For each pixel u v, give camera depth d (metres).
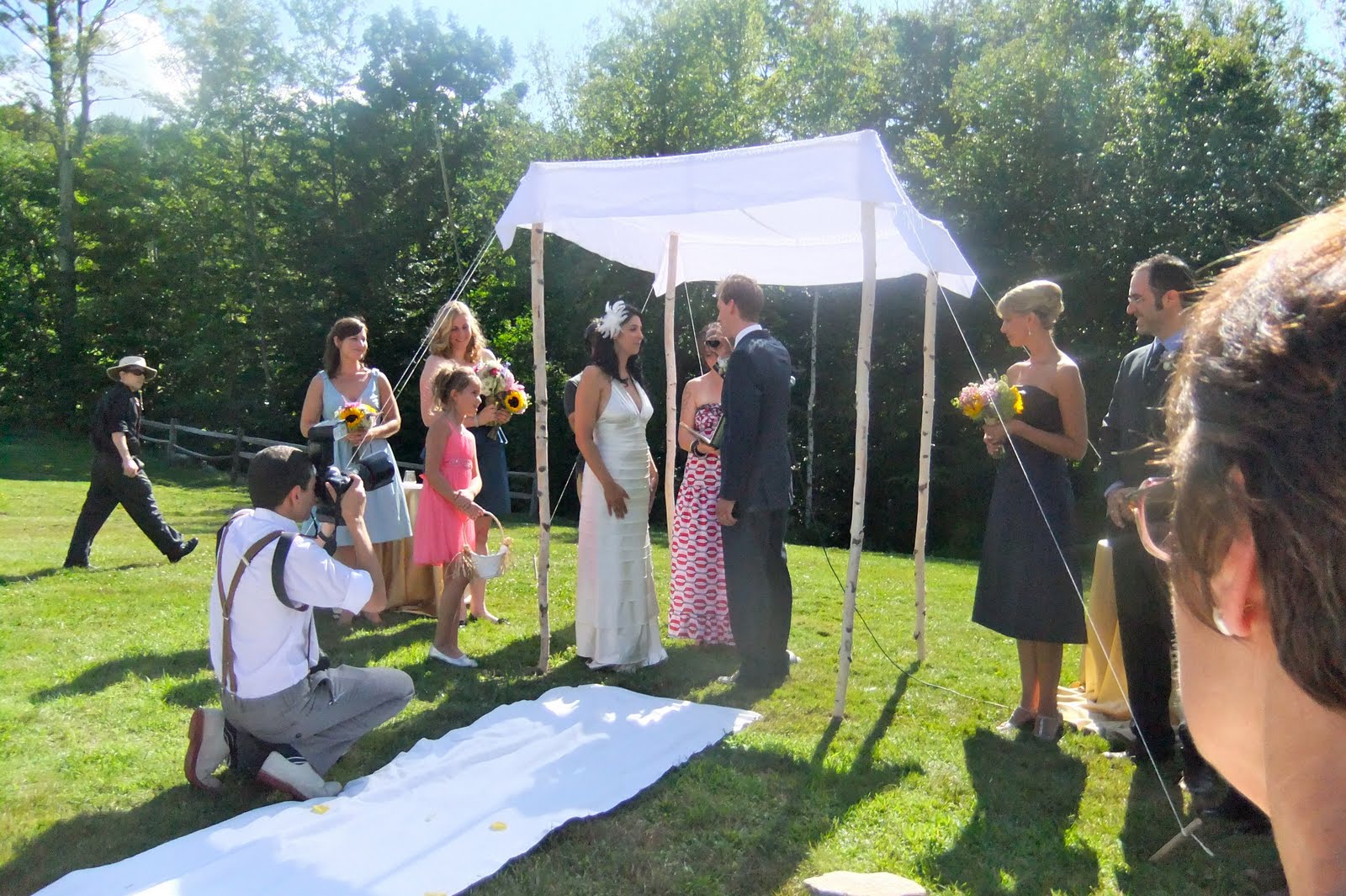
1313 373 0.43
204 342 23.59
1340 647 0.44
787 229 5.48
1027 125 16.20
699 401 5.44
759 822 3.23
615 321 4.82
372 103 25.20
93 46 22.88
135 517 7.34
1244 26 20.73
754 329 4.62
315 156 24.59
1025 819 3.37
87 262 25.45
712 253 6.16
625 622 4.96
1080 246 15.41
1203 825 3.31
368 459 5.40
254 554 3.24
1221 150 15.13
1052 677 4.13
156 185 24.59
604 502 4.95
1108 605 4.53
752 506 4.56
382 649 5.10
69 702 4.18
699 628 5.41
